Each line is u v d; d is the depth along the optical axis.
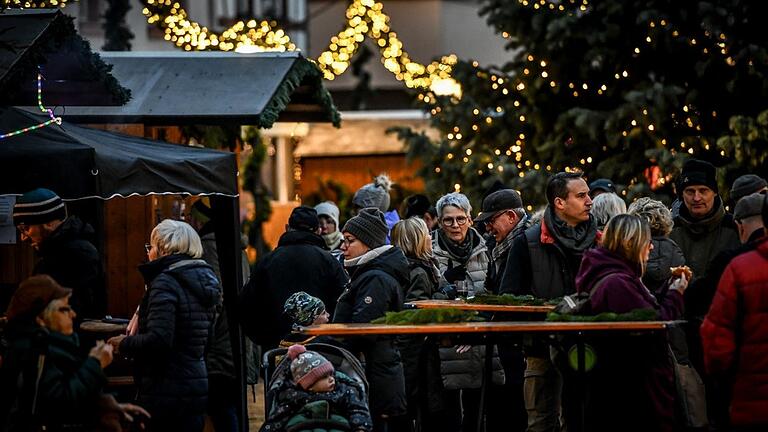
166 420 11.74
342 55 22.02
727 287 9.77
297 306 11.71
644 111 20.81
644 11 21.41
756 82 21.44
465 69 23.48
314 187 31.00
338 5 38.16
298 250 13.32
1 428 9.44
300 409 10.70
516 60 23.22
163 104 15.42
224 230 13.96
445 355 12.74
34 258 14.48
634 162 21.16
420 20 37.31
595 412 10.67
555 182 12.48
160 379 11.75
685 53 21.98
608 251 10.91
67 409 9.39
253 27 19.72
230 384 13.94
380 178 16.58
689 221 12.82
